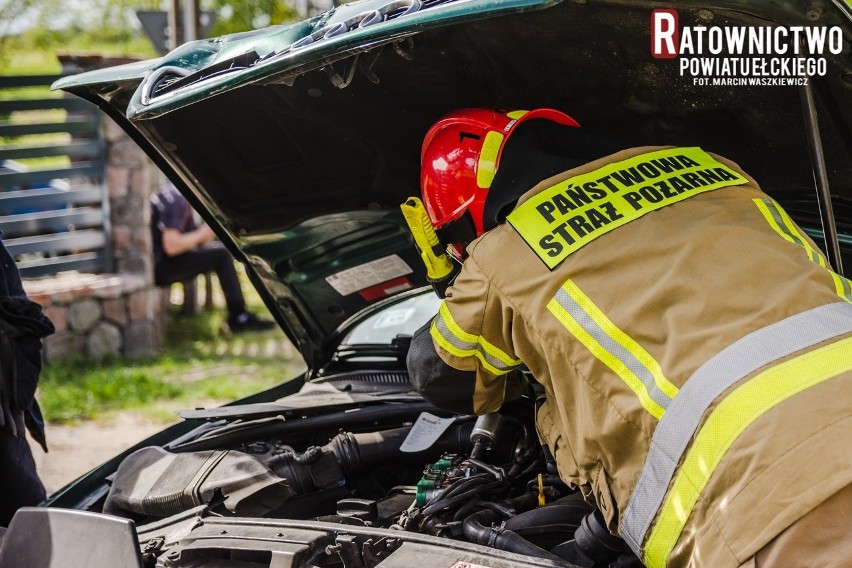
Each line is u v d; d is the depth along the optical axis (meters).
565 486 2.43
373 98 2.54
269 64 1.96
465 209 2.22
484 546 1.94
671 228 1.88
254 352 7.89
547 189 2.00
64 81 2.48
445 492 2.32
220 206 2.88
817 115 2.17
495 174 2.13
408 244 3.08
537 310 1.87
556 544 2.20
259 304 9.42
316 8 9.76
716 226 1.87
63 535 2.02
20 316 3.33
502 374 2.13
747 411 1.60
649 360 1.75
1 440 3.33
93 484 2.75
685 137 2.46
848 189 2.41
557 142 2.15
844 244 2.56
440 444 2.75
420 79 2.46
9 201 7.13
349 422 2.94
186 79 2.18
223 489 2.41
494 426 2.55
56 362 7.18
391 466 2.85
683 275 1.78
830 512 1.50
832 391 1.58
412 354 2.20
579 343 1.81
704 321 1.73
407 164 2.79
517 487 2.54
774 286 1.77
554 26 2.13
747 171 2.52
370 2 2.06
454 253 2.35
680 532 1.66
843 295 1.84
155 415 6.27
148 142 2.65
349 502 2.40
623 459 1.79
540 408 2.39
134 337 7.72
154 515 2.47
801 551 1.50
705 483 1.62
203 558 2.04
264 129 2.66
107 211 7.63
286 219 2.97
